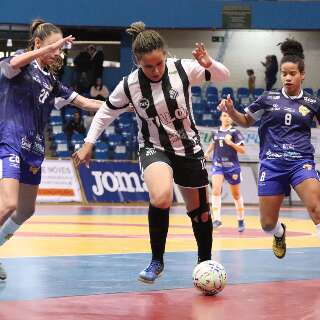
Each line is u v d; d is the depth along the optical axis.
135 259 14.08
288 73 11.92
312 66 49.50
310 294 10.11
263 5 44.53
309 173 11.80
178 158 10.41
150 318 8.28
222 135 23.17
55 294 9.75
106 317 8.28
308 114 11.94
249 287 10.73
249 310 8.84
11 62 9.95
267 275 12.12
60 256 14.35
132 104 10.36
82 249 15.88
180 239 18.83
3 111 10.27
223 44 48.91
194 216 10.75
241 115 12.27
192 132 10.44
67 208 33.75
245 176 41.25
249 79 46.56
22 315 8.24
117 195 38.22
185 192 10.67
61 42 9.88
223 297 9.79
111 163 38.31
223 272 10.00
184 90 10.16
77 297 9.56
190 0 43.94
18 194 10.85
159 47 9.73
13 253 14.77
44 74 10.63
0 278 10.94
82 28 43.94
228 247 17.09
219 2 44.22
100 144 41.12
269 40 49.03
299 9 44.81
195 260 14.10
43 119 10.67
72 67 45.22
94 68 43.38
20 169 10.46
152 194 10.08
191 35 48.59
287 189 12.33
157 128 10.28
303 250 16.56
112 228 22.28
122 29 44.41
